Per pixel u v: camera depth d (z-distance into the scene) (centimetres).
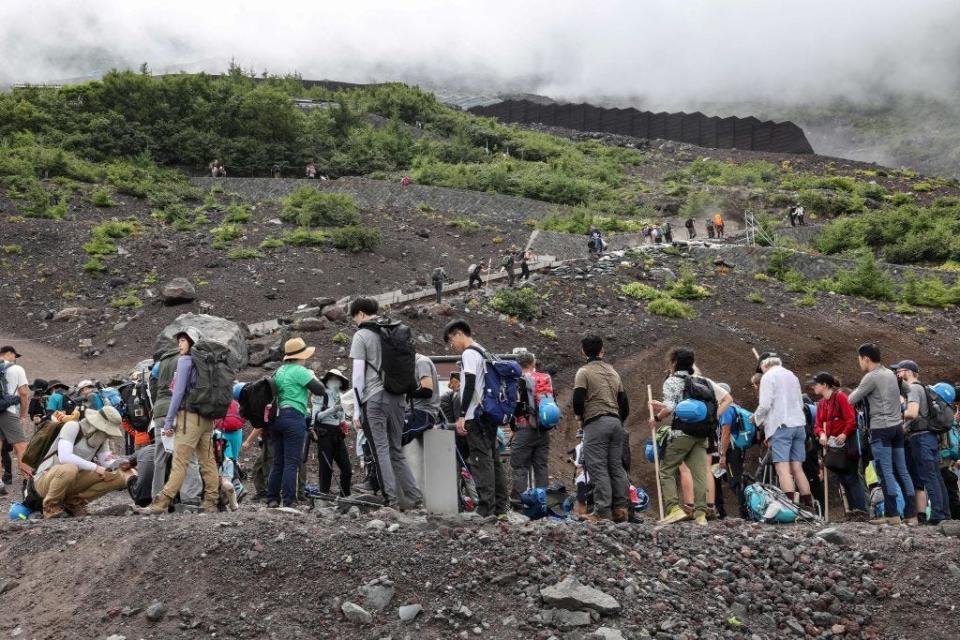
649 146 10188
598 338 1001
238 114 7194
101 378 2634
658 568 838
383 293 3575
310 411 1112
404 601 743
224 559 768
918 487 1107
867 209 6081
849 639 780
